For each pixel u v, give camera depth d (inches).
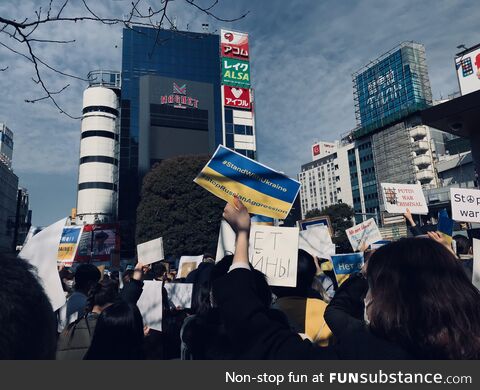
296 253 95.7
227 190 97.3
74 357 119.2
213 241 1325.0
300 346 52.9
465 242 185.5
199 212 1336.1
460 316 45.6
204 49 2778.1
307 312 96.2
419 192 211.2
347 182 3609.7
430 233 126.9
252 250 97.9
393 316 47.6
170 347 213.5
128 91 2480.3
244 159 101.0
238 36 2908.5
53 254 116.5
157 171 1385.3
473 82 1117.1
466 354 45.3
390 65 3356.3
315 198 4744.1
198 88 2586.1
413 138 3029.0
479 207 194.5
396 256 51.8
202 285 92.2
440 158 2908.5
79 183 2738.7
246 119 2778.1
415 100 3078.2
